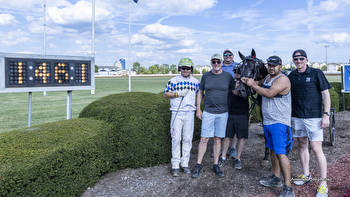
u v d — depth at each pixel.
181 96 3.80
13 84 4.47
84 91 21.56
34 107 11.58
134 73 147.38
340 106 10.58
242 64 3.63
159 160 4.26
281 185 3.48
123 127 3.94
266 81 3.38
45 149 2.70
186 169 3.97
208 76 3.96
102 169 3.65
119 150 3.95
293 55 3.32
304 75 3.29
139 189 3.45
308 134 3.30
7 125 7.70
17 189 2.26
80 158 3.07
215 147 3.96
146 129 4.07
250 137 6.24
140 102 4.39
